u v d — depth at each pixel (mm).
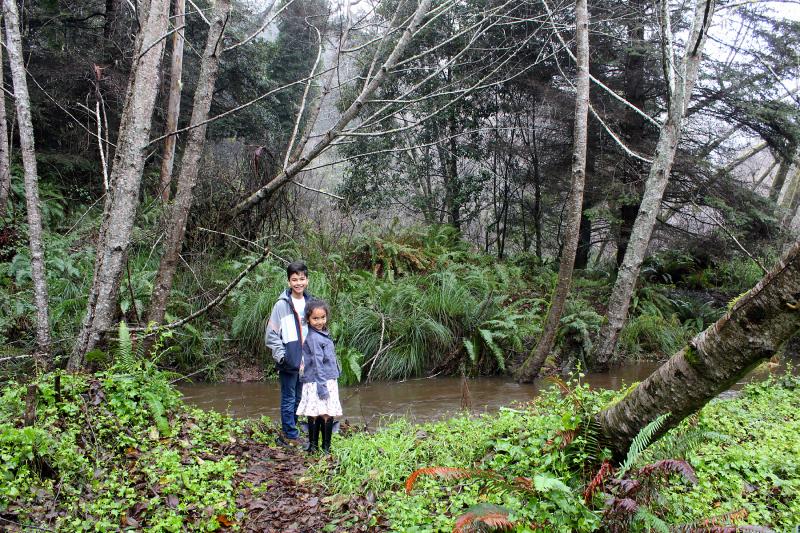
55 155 13992
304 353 5426
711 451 4688
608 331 10367
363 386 9266
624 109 14570
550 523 3514
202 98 8008
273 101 22922
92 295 6500
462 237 17828
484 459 4605
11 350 7945
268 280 10633
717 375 3193
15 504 3820
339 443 5414
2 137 10641
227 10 7957
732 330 3062
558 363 10633
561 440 4074
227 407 7414
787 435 5211
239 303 9906
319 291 10375
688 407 3398
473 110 16922
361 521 4004
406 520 3863
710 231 16031
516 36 15242
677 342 12258
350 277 11562
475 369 10109
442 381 9656
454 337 10375
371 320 10133
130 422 5199
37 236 6359
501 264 14109
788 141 14617
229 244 11672
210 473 4688
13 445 4176
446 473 3760
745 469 4480
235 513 4125
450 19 15828
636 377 10094
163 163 14188
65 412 4914
